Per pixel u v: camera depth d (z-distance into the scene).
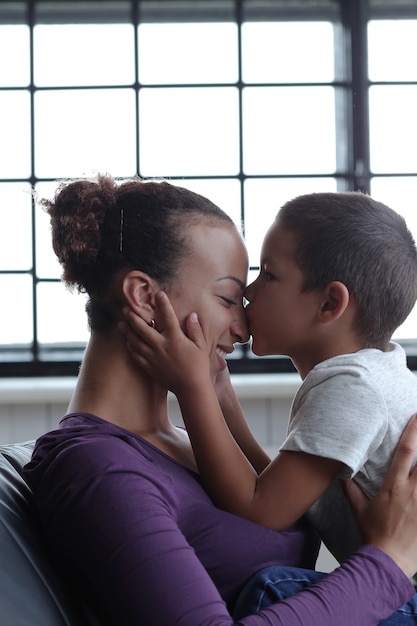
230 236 1.17
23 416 2.72
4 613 0.94
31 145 2.90
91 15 2.89
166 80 2.92
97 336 1.16
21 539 1.04
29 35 2.88
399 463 1.09
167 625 0.87
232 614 1.06
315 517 1.24
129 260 1.13
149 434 1.15
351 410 1.11
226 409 1.39
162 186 1.17
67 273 1.19
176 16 2.91
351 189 2.94
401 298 1.26
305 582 1.05
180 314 1.14
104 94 2.91
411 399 1.18
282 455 1.13
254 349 1.31
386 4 2.93
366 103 2.93
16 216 2.91
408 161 2.96
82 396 1.15
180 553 0.91
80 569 0.97
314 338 1.26
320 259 1.23
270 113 2.95
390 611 0.98
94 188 1.17
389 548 1.02
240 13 2.91
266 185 2.95
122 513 0.92
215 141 2.94
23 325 2.94
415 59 2.95
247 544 1.08
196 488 1.10
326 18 2.93
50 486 0.98
